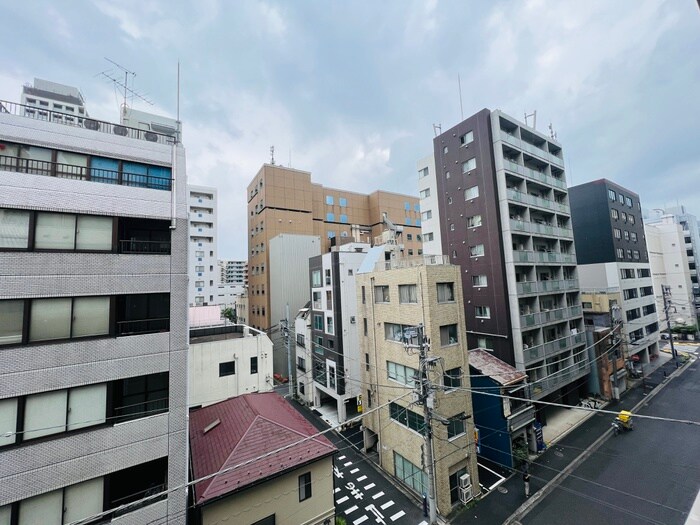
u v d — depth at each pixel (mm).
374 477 17469
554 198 28391
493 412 18125
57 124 9930
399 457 16938
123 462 9344
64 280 9219
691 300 49312
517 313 22297
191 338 25062
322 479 12516
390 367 17797
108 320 9797
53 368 8781
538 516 13969
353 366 25719
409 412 16203
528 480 15453
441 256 17109
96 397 9336
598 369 27016
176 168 11633
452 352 16156
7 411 8242
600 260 33250
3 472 7941
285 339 36406
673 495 14609
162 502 9711
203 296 52594
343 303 26047
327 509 12484
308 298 39312
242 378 21797
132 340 9969
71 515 8656
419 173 32156
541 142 28766
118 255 10078
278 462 11664
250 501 10875
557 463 17844
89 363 9266
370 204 56062
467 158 25906
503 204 23578
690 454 17828
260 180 44469
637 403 25484
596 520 13516
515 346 22234
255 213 46500
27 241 8938
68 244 9500
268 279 40469
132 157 10953
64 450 8648
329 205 51812
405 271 16859
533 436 19031
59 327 9109
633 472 16562
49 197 9281
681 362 34844
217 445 12586
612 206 34156
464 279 25828
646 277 37719
